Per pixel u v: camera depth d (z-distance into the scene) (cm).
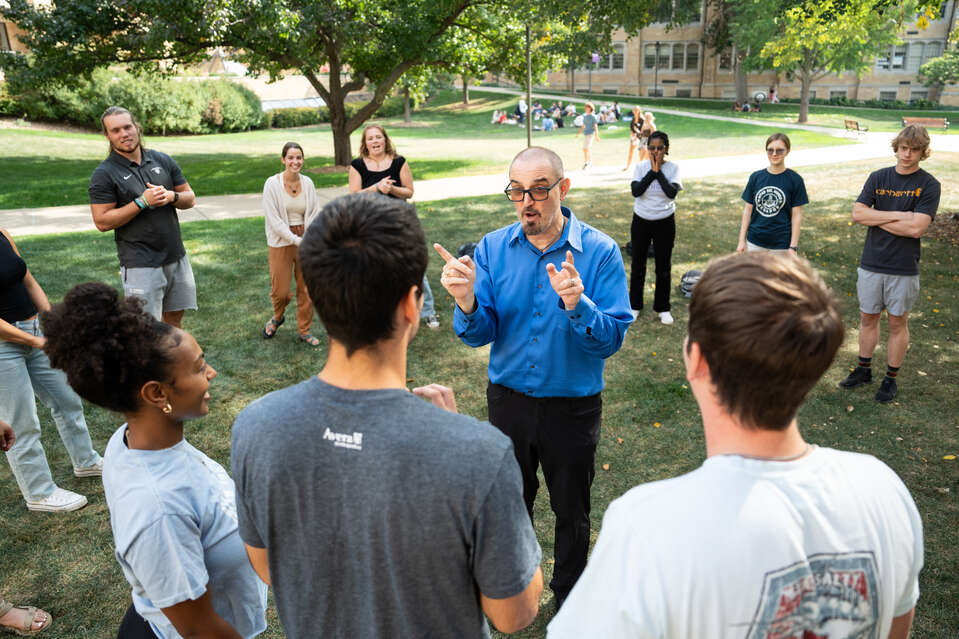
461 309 246
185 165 1922
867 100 4747
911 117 3612
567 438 264
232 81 3647
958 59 4266
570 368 260
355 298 109
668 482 101
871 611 99
